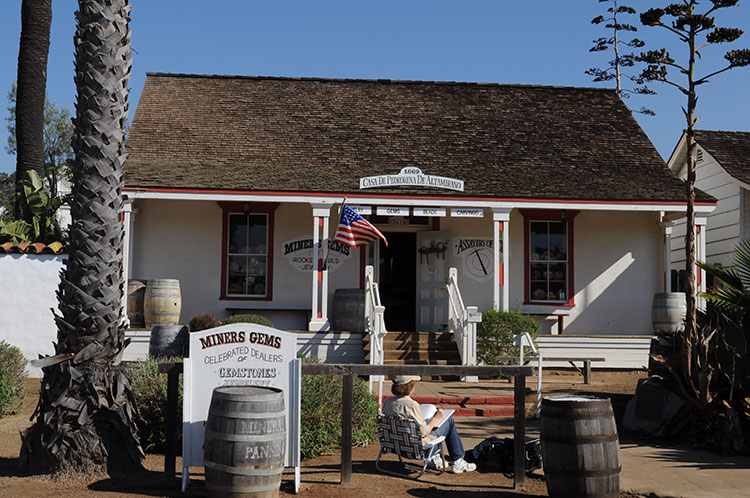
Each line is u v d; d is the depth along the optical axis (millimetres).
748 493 7297
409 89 21562
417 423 7824
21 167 18078
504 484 7723
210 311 18125
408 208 16859
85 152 7539
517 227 18938
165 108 19875
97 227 7508
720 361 9719
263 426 6500
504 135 20094
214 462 6480
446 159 18859
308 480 7617
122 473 7406
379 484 7531
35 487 6934
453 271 17188
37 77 18281
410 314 18844
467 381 15086
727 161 20094
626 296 18953
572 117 21094
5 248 14086
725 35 9820
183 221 18219
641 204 17094
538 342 17000
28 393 12602
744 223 19516
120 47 7766
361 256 18625
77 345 7379
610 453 6770
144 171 17000
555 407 6883
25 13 18219
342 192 16656
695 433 9922
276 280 18328
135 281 16578
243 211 18359
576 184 17859
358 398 9484
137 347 15641
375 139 19484
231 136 19141
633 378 15977
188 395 7121
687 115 10297
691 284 10078
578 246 18984
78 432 7301
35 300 14062
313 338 16125
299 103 20609
